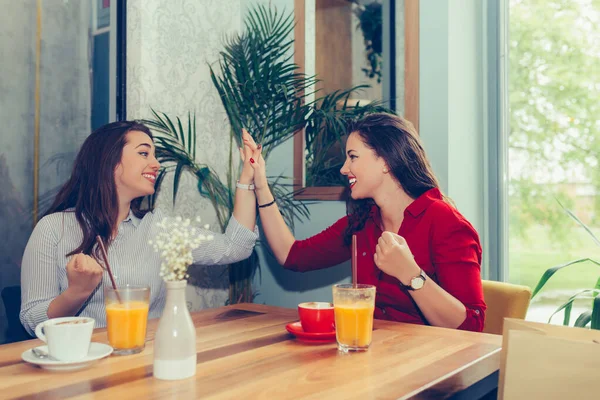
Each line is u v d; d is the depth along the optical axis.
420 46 2.31
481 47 2.46
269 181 2.83
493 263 2.46
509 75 2.46
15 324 2.12
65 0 2.31
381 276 1.68
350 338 1.08
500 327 1.67
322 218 2.63
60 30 2.29
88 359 0.97
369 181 1.70
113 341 1.07
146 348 1.12
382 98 2.58
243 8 2.91
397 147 1.67
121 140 1.77
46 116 2.26
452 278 1.50
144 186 1.78
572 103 2.31
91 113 2.40
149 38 2.46
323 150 2.67
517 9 2.44
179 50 2.59
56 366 0.95
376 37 2.60
